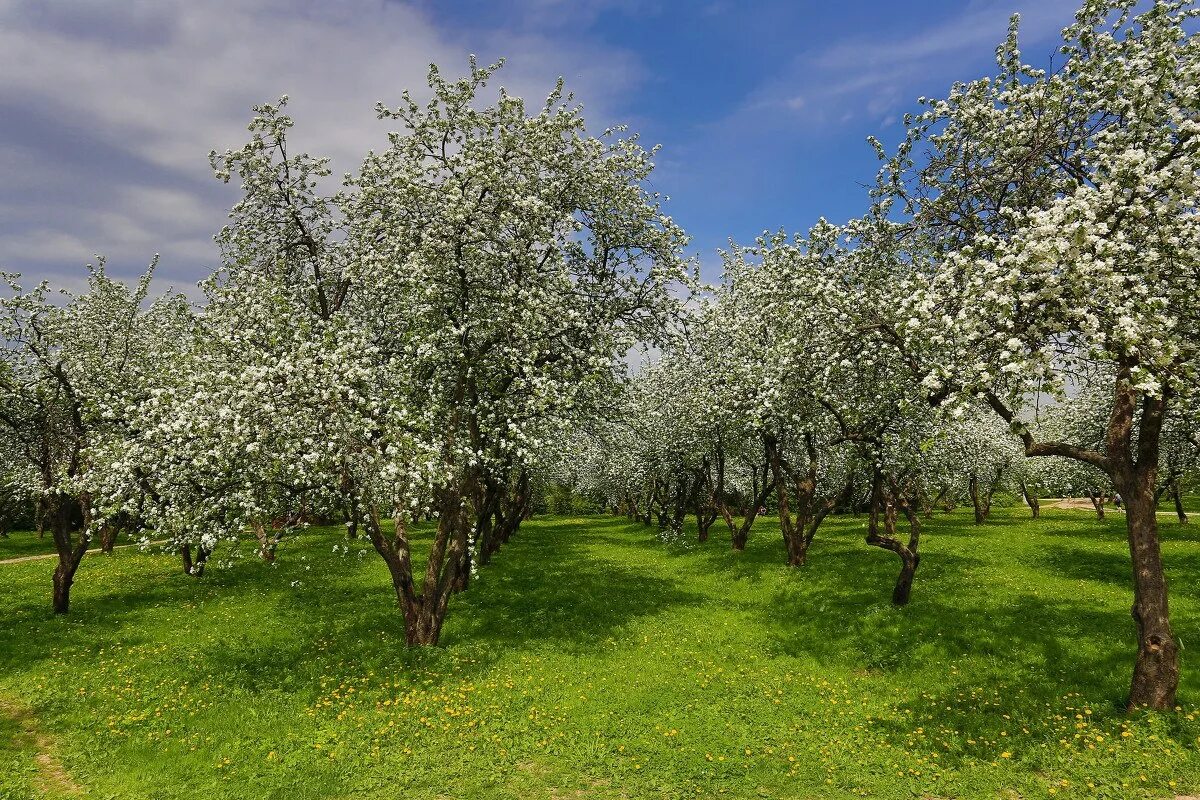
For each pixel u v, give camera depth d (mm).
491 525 29562
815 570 24625
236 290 19562
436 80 17578
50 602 22016
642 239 20469
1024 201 13133
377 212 18203
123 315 25438
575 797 9953
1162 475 26859
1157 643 11414
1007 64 13766
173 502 15125
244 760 11250
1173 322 9109
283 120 20562
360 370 14344
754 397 21562
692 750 11359
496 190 16875
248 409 14047
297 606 21406
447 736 11977
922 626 17078
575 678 14789
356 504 15625
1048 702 12523
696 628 18656
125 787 10328
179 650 17078
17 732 12352
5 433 21984
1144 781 9438
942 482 32219
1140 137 11047
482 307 17344
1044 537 31641
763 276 20531
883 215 15742
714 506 35906
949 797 9688
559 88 18531
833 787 10094
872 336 14516
